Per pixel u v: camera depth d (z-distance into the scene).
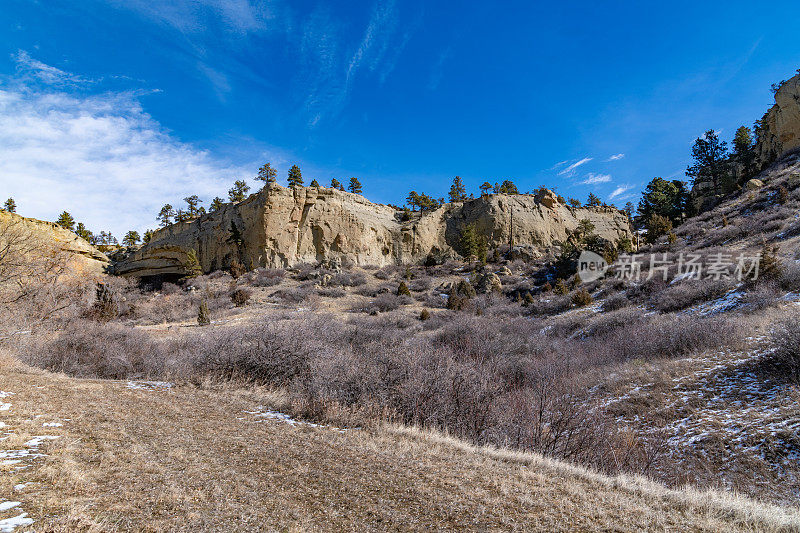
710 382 11.34
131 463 4.32
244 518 3.31
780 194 33.59
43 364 11.55
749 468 7.63
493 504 3.93
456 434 7.55
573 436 7.88
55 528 2.75
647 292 24.19
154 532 2.91
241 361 11.11
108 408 6.66
